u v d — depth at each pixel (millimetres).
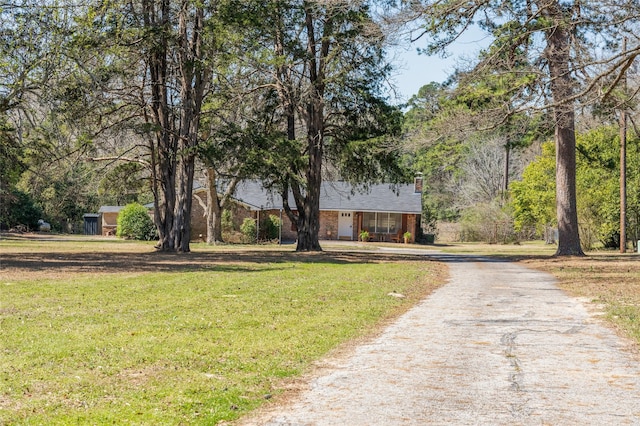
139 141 40312
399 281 22000
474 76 25734
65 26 24672
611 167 43562
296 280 21312
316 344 10992
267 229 61125
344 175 40438
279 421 7059
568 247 36062
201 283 19594
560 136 35719
